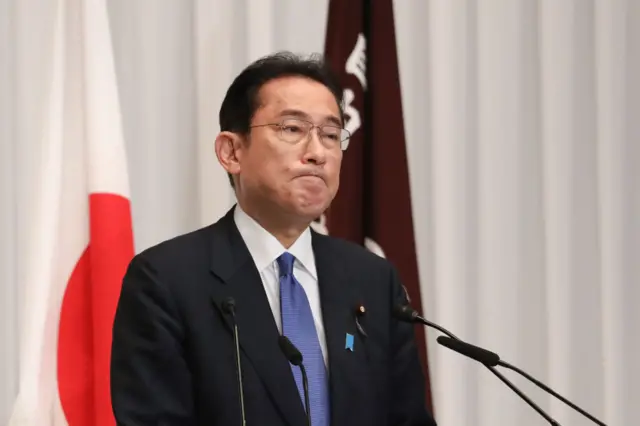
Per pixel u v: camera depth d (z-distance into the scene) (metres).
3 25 8.91
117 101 7.93
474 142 10.19
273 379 5.36
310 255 6.16
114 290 7.58
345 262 6.32
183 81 9.44
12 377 8.80
